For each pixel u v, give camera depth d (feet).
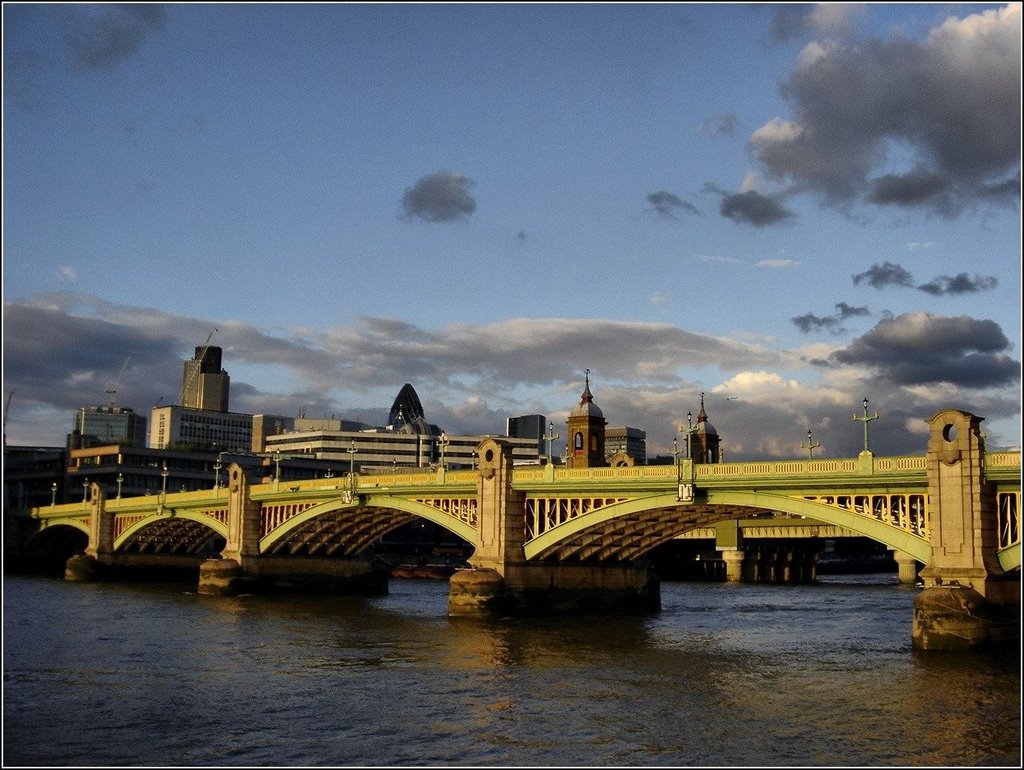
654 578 352.49
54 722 161.48
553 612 321.73
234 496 438.81
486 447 324.39
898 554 567.59
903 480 240.12
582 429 447.42
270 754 141.59
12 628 289.53
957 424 228.84
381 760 138.21
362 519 412.98
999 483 226.99
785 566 635.66
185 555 561.43
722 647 243.40
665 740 148.05
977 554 224.74
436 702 176.24
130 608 359.05
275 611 347.56
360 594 444.55
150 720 162.81
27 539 633.20
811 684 190.19
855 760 136.67
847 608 364.17
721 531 606.96
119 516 548.72
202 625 299.79
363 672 208.33
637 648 242.78
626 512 291.58
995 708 167.32
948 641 221.05
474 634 272.31
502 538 316.60
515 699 178.29
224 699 179.73
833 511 253.85
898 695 178.40
